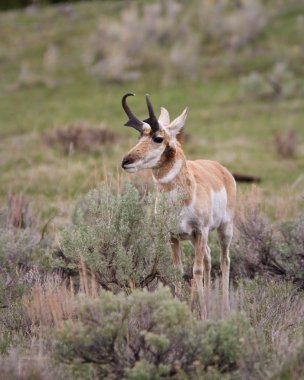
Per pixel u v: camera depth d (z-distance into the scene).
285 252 30.44
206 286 25.69
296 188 48.56
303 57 107.06
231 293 23.91
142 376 18.53
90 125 71.12
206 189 26.92
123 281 25.08
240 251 31.33
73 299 22.98
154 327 19.94
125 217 25.45
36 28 134.75
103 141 67.25
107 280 25.31
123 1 144.75
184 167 26.05
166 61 110.81
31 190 49.94
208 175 27.98
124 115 86.75
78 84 104.62
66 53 120.56
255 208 33.72
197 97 94.94
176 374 19.06
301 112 85.38
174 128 25.98
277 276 29.66
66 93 100.25
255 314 23.30
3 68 115.19
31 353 21.41
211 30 120.19
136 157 25.23
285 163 61.78
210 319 20.98
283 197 43.62
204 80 102.81
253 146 69.25
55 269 29.89
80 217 29.09
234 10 127.19
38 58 119.25
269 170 59.12
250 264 30.81
